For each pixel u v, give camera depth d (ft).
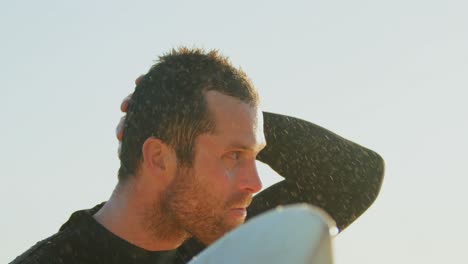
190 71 8.14
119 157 8.39
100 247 7.98
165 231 8.13
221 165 8.04
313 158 11.12
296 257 4.25
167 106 8.09
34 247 8.12
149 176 8.11
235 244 4.48
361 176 11.17
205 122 8.00
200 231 8.13
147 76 8.30
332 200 11.09
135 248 8.05
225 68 8.21
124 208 8.13
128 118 8.36
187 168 8.07
